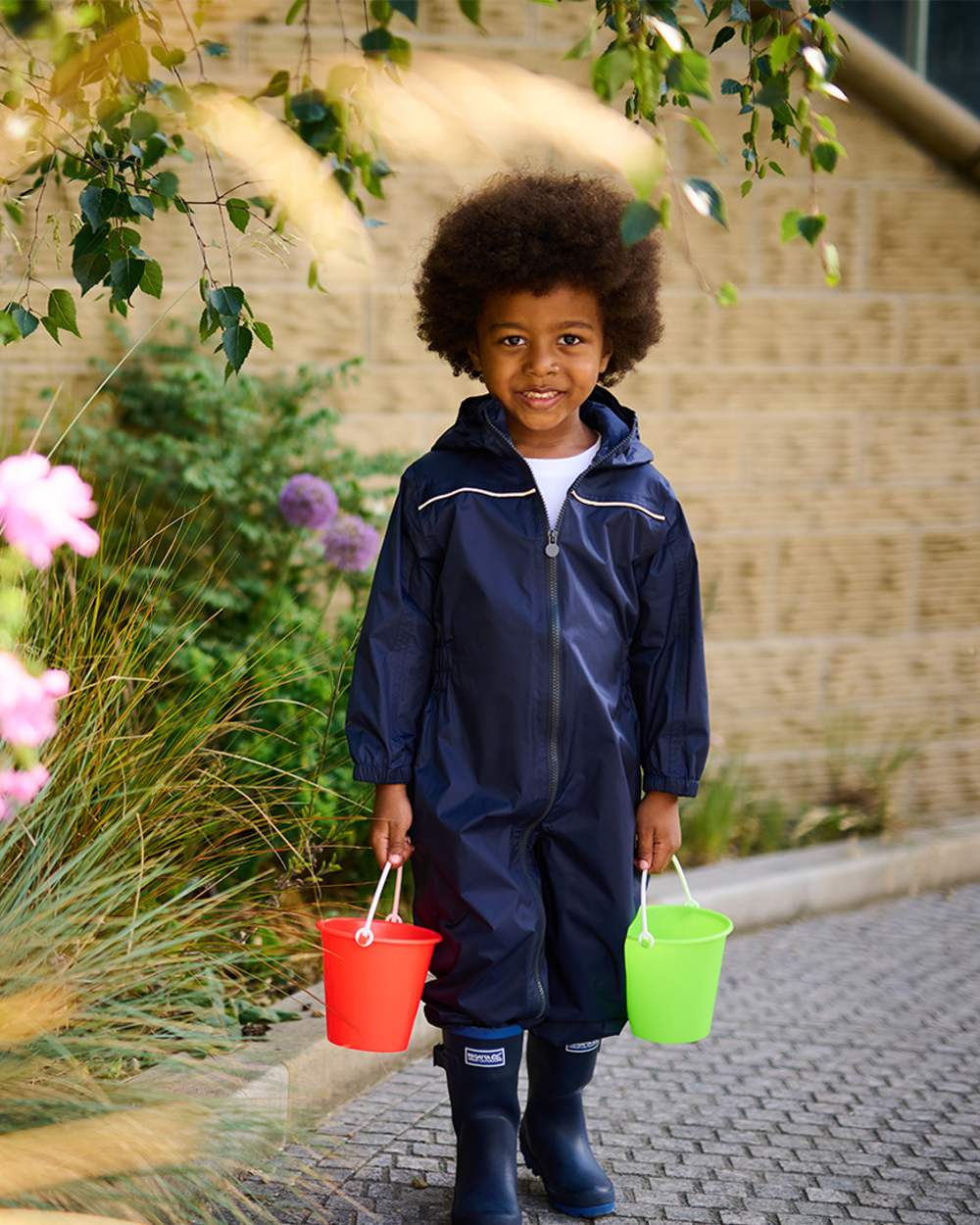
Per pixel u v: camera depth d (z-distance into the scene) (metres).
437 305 2.63
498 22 4.54
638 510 2.53
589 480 2.51
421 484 2.54
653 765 2.59
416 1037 3.34
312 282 2.45
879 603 5.20
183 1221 2.17
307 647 4.03
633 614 2.57
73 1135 1.99
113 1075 2.44
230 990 3.11
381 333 4.62
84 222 2.27
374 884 3.76
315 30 4.34
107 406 4.34
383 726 2.49
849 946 4.19
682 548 2.58
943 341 5.17
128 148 2.33
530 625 2.44
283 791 3.31
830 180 4.96
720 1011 3.67
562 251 2.40
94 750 2.63
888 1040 3.50
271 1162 2.59
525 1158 2.70
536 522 2.47
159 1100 2.18
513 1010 2.47
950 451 5.23
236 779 3.02
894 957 4.09
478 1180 2.47
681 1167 2.80
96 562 3.21
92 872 2.42
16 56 2.47
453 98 1.97
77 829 2.60
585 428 2.62
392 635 2.52
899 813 5.14
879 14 5.03
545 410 2.47
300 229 2.48
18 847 2.50
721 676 5.02
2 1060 2.15
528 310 2.43
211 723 2.96
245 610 4.21
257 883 3.29
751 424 4.98
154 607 3.12
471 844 2.44
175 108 2.17
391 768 2.49
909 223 5.07
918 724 5.28
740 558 5.02
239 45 4.25
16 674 1.56
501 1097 2.52
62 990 2.23
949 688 5.31
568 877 2.51
